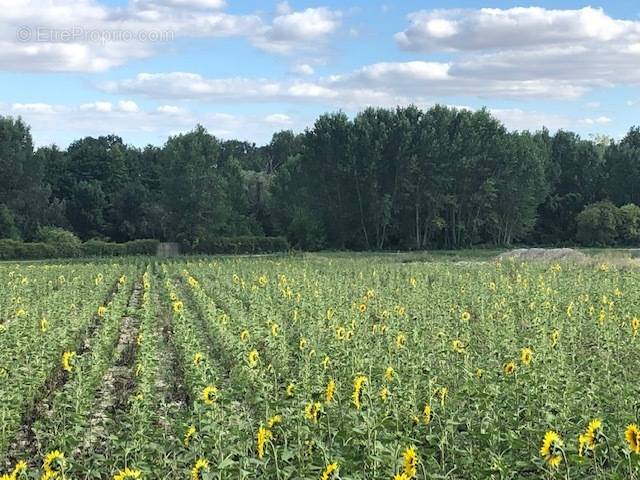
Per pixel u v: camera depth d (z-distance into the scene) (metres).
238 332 16.17
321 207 73.88
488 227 77.56
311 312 18.25
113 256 61.28
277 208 85.50
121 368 15.28
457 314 18.47
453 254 59.34
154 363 13.18
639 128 107.12
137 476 6.59
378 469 7.12
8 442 10.25
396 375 9.52
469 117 73.88
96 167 96.06
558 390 8.98
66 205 88.44
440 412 8.68
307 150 73.62
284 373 12.23
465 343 12.78
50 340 15.01
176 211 74.44
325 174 73.19
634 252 55.84
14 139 82.56
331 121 72.69
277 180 87.88
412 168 70.25
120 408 12.00
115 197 90.19
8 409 10.54
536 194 76.31
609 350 12.50
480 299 20.55
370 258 50.72
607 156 87.38
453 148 71.88
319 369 11.11
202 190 73.25
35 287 28.80
